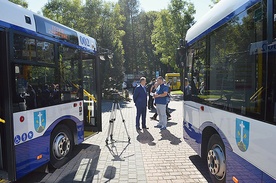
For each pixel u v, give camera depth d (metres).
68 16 22.78
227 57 3.48
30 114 4.01
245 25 2.99
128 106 16.84
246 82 2.91
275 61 2.38
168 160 5.38
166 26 25.86
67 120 5.45
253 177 2.74
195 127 4.92
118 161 5.33
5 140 3.70
